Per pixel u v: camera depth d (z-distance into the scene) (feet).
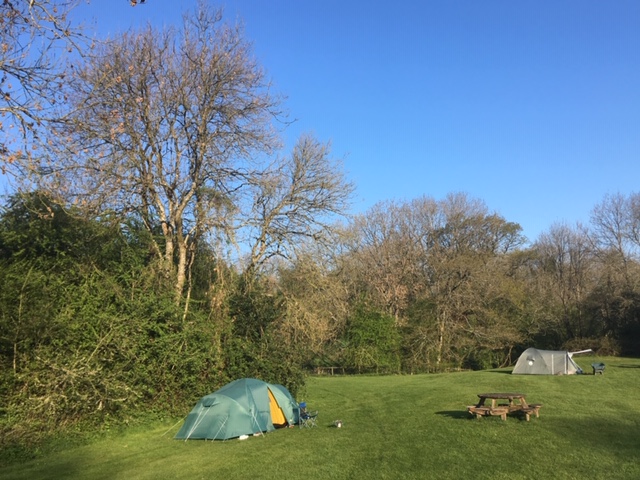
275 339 72.33
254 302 70.74
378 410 66.85
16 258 52.31
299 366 75.41
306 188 78.28
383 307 164.04
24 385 47.42
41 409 46.75
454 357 155.12
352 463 36.09
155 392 57.67
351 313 152.66
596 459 35.37
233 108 70.33
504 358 161.07
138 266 61.72
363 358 148.05
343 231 80.33
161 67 67.46
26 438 43.86
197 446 45.57
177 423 56.44
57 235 55.93
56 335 50.34
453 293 158.10
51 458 42.24
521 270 206.39
